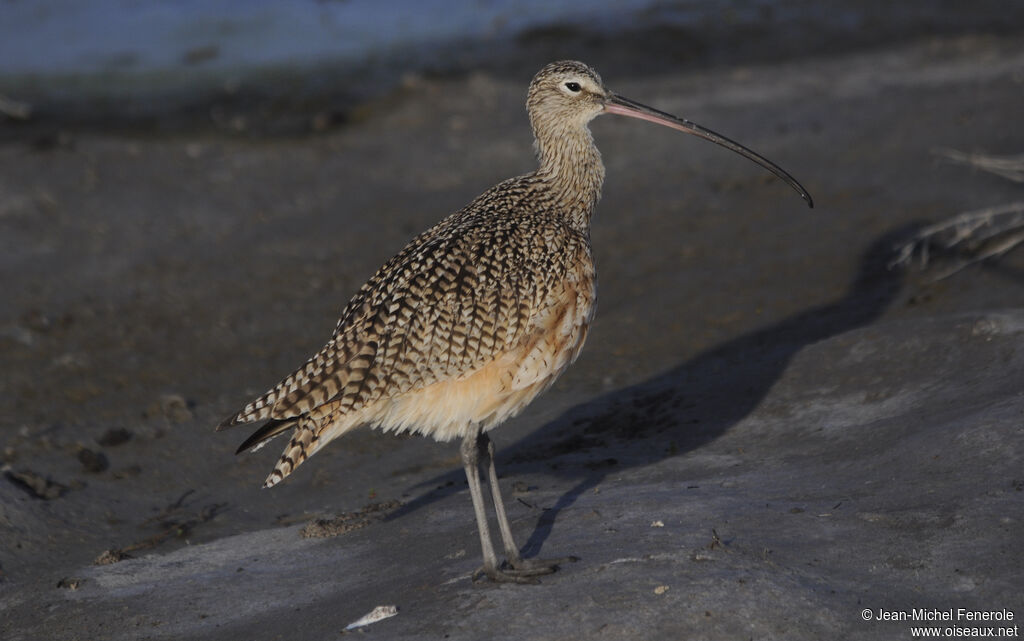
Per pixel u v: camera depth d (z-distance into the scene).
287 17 31.81
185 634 8.71
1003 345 10.96
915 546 7.98
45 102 26.22
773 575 7.60
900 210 17.31
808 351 12.47
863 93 23.62
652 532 8.63
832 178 19.12
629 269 17.23
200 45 29.94
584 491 10.33
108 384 15.40
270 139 24.20
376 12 32.41
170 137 24.38
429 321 8.54
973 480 8.73
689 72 26.38
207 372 15.62
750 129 22.14
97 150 23.41
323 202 20.84
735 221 18.23
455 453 12.77
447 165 21.98
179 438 13.80
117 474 12.91
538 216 9.45
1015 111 20.66
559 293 8.85
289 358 15.84
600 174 10.48
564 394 13.86
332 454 13.16
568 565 8.22
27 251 19.31
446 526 10.06
